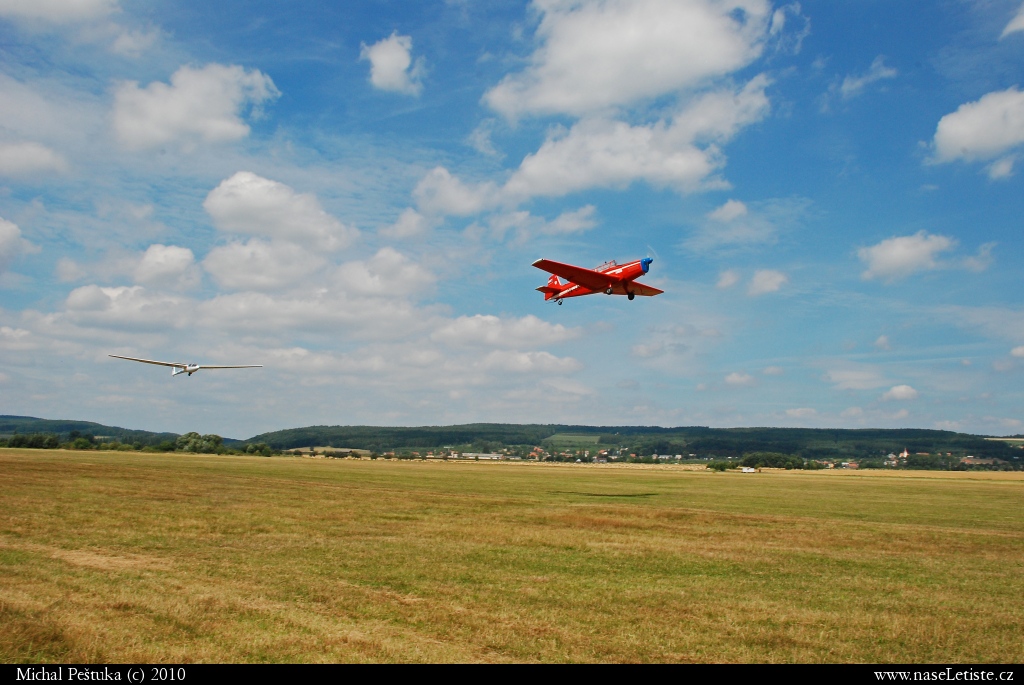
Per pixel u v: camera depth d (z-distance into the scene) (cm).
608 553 1698
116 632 872
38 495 2656
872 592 1297
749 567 1555
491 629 947
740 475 9881
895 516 3117
